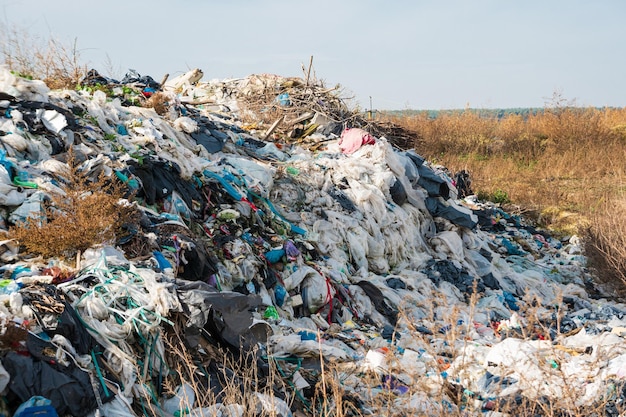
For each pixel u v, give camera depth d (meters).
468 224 11.55
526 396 4.70
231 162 9.83
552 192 18.11
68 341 4.20
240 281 7.16
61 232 5.39
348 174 10.95
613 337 6.54
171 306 4.85
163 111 11.19
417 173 11.88
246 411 4.47
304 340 6.34
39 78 11.43
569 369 5.43
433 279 9.94
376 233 10.12
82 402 3.90
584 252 12.30
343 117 15.09
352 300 8.21
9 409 3.71
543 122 26.75
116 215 5.89
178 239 6.43
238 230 8.03
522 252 12.84
